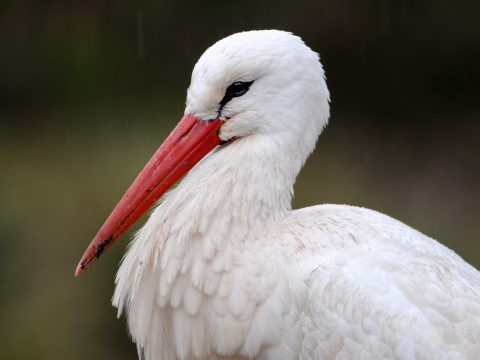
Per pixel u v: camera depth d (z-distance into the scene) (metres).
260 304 5.63
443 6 18.09
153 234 6.06
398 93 18.25
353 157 17.44
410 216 16.36
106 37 18.25
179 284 5.88
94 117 17.59
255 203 5.91
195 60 18.20
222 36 18.31
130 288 6.17
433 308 5.44
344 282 5.48
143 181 6.20
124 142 16.59
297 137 6.05
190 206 5.93
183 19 18.34
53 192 14.67
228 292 5.70
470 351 5.35
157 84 17.98
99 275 12.70
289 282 5.59
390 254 5.64
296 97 6.02
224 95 6.05
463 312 5.46
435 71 18.27
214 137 6.13
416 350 5.32
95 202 14.26
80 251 13.59
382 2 18.23
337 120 18.20
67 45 18.19
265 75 5.99
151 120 17.33
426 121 18.12
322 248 5.68
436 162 17.64
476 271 6.09
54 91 17.98
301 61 6.02
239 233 5.83
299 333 5.55
